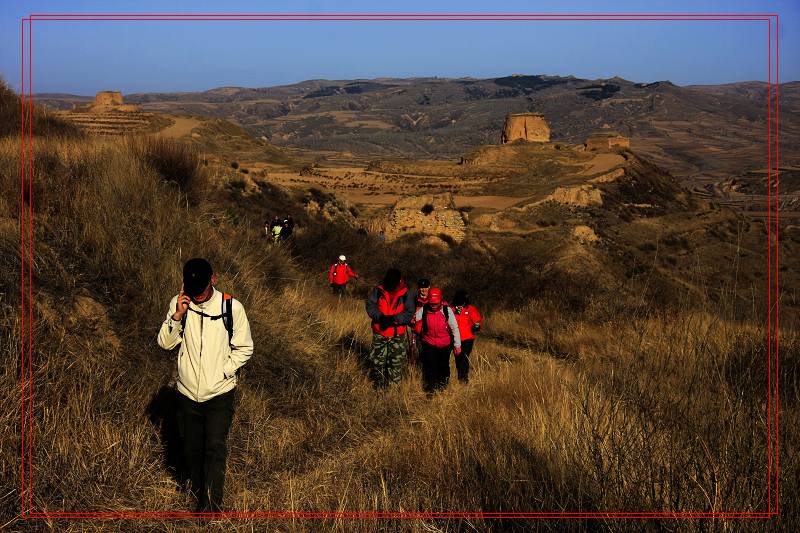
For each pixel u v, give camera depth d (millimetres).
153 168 9828
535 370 7023
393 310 7336
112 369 5086
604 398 4988
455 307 7613
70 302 5488
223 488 4250
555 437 4555
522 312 14656
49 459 3951
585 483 3832
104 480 4066
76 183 7609
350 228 29344
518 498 3863
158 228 7453
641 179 110000
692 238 72438
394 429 5949
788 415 4266
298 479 4621
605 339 9914
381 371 7359
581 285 15445
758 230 76062
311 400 6281
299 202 27172
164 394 5273
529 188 97750
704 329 5672
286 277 10844
